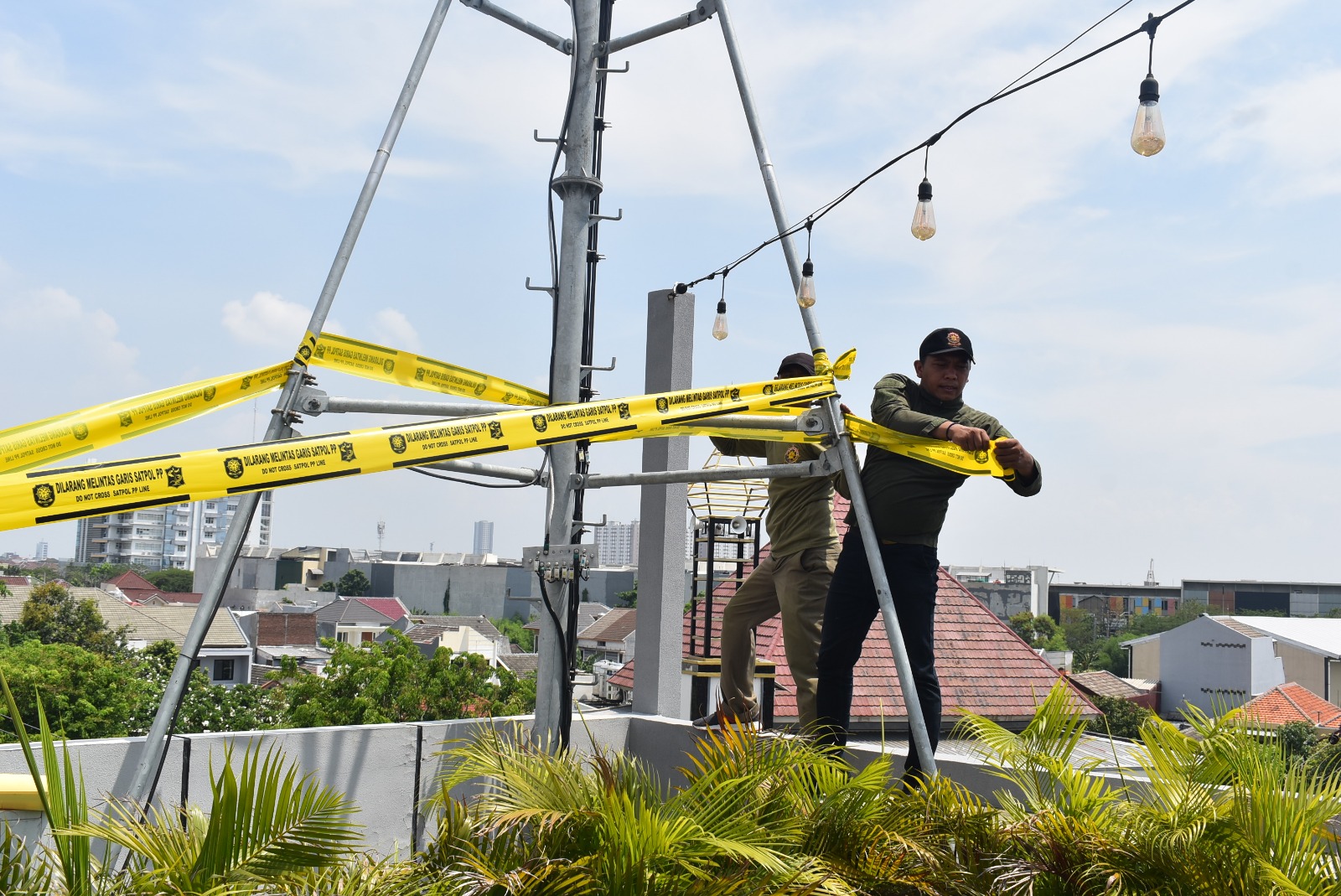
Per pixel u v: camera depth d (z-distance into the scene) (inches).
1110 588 4333.2
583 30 172.2
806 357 187.2
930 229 156.3
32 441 108.7
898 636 141.9
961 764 148.3
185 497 105.0
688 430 152.9
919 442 148.2
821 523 182.4
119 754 140.1
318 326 133.3
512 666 2524.6
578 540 167.8
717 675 210.4
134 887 89.8
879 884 108.2
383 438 119.4
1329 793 110.0
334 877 96.5
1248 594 3944.4
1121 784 134.6
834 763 123.8
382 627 3545.8
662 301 231.5
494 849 102.7
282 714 751.1
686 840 99.4
